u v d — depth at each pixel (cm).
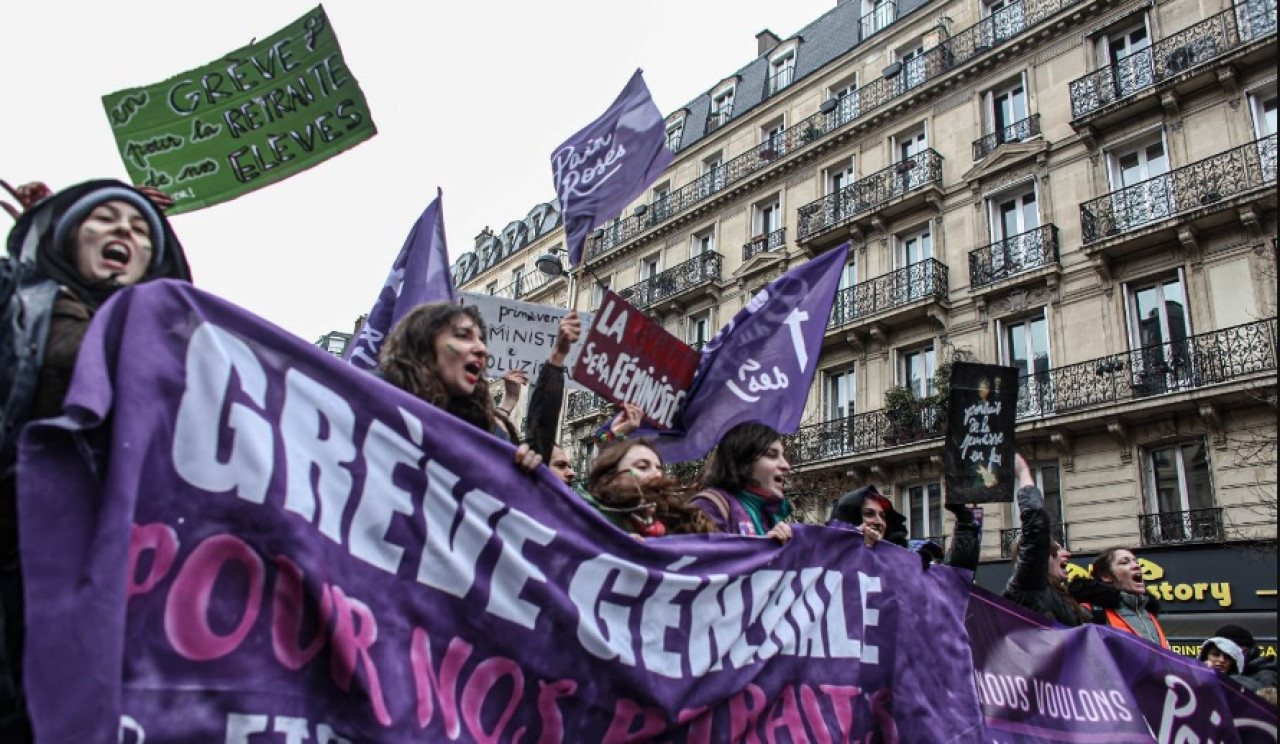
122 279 212
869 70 2403
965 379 396
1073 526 1619
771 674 298
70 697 152
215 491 188
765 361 487
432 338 274
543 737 232
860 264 2198
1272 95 1558
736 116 2812
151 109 380
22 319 179
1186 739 406
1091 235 1712
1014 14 2034
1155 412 1534
